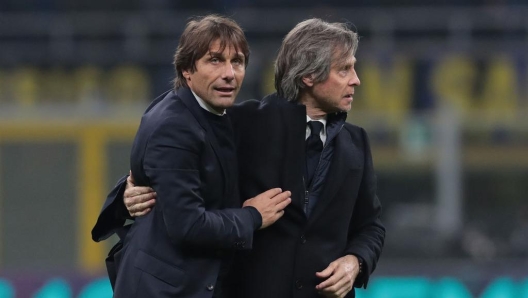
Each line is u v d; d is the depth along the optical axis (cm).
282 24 4244
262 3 4300
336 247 1334
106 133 3888
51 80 4153
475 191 3597
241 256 1325
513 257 3531
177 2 4322
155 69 4166
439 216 3603
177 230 1198
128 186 1304
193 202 1205
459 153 3609
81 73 4153
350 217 1351
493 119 3625
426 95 4047
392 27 4219
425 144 3625
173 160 1209
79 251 3834
